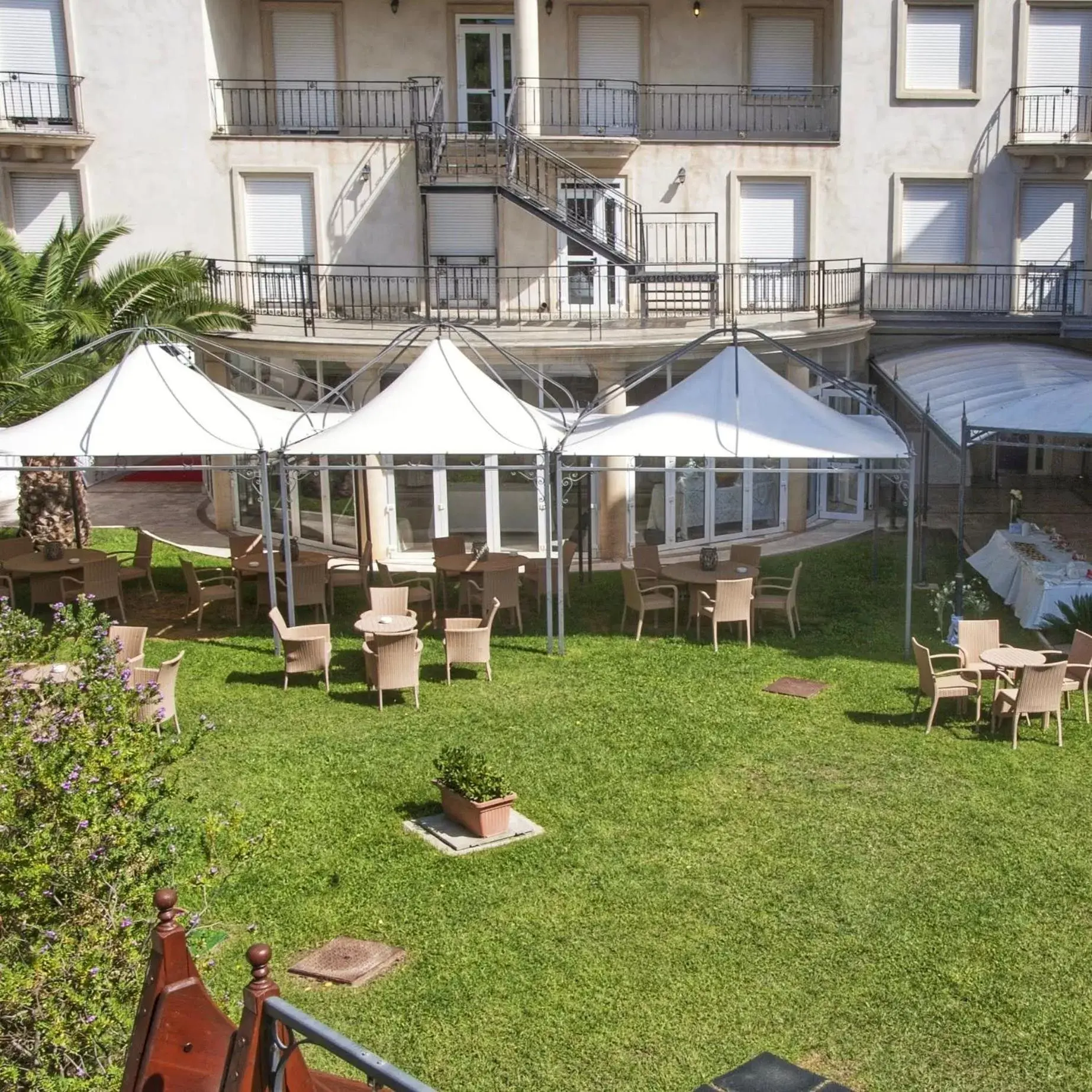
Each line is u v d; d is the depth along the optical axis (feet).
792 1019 27.89
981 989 28.86
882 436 55.88
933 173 85.35
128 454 54.13
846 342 79.77
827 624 59.16
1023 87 84.53
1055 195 86.79
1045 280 86.99
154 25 78.28
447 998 28.86
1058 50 84.64
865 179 85.20
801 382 78.59
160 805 27.76
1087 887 33.42
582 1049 26.94
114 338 62.85
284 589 64.28
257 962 13.93
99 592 59.93
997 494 89.45
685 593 64.69
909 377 72.43
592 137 79.92
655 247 84.53
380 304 82.33
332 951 30.89
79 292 67.72
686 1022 27.84
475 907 32.94
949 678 45.85
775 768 41.65
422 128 83.05
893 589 65.41
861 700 48.29
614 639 57.31
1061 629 54.70
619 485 73.72
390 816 38.45
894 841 36.24
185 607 63.57
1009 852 35.47
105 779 23.39
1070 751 42.91
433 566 70.74
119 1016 19.98
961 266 86.48
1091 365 72.33
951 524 79.87
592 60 87.10
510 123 81.25
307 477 77.20
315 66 85.25
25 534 70.54
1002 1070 26.08
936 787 39.91
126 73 78.74
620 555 74.49
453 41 85.61
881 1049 26.78
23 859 21.36
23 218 80.23
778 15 87.51
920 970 29.66
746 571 59.36
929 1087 25.55
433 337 72.13
